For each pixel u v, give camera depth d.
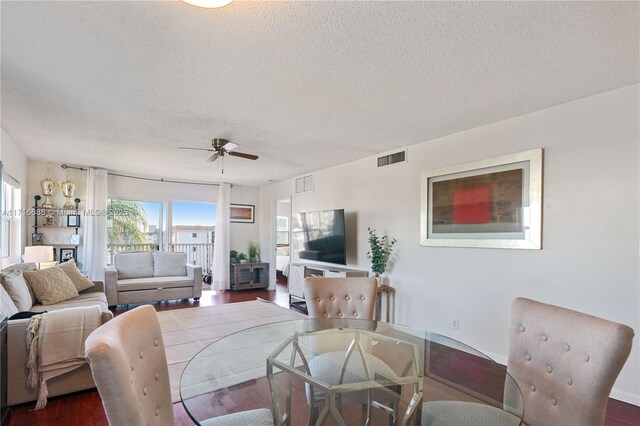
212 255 7.64
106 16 1.68
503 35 1.83
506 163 3.13
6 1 1.55
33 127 3.48
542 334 1.54
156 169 5.80
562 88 2.50
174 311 5.04
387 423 1.77
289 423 1.79
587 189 2.64
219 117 3.14
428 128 3.44
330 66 2.18
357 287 2.84
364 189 4.77
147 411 1.24
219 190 7.16
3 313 2.51
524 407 1.51
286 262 8.45
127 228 6.41
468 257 3.44
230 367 2.53
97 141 4.00
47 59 2.11
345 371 2.14
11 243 4.42
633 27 1.74
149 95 2.65
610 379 1.26
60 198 5.45
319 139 3.86
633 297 2.41
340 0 1.54
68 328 2.43
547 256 2.85
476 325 3.34
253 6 1.59
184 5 1.59
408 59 2.09
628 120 2.45
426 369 2.28
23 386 2.32
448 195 3.63
